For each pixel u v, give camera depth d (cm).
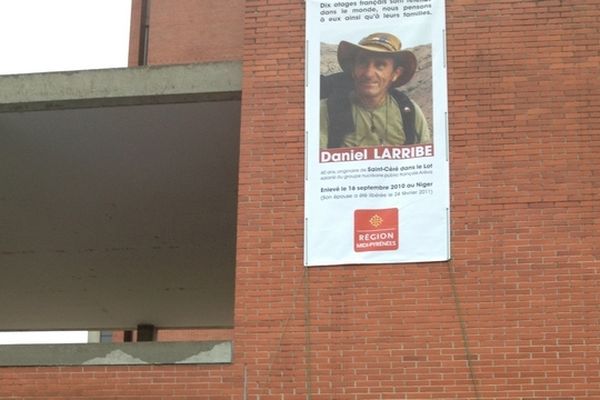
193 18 2984
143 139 1455
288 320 1177
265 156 1228
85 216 1755
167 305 2306
